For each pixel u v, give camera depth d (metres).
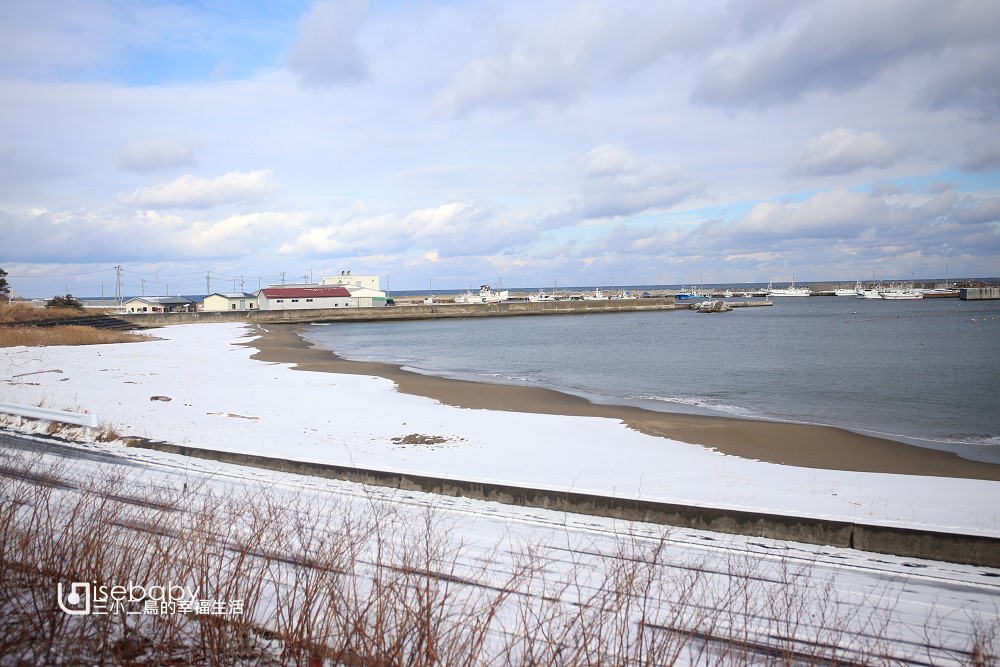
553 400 22.73
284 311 91.56
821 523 7.91
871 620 5.57
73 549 4.76
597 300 121.06
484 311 105.06
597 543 7.36
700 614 5.40
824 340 52.66
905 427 18.95
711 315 104.69
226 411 17.70
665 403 23.06
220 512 7.32
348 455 12.13
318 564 5.03
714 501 9.45
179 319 82.31
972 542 7.34
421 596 4.24
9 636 3.95
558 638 4.53
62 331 46.72
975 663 4.67
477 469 11.44
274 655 4.18
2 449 11.12
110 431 12.90
